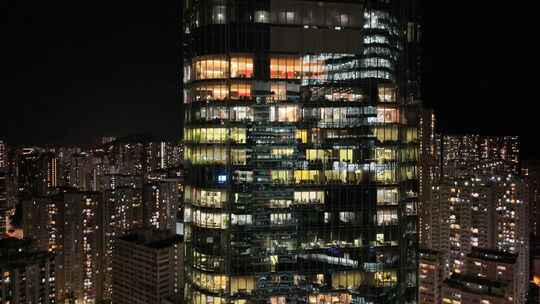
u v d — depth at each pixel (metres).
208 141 105.38
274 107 105.69
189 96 109.56
